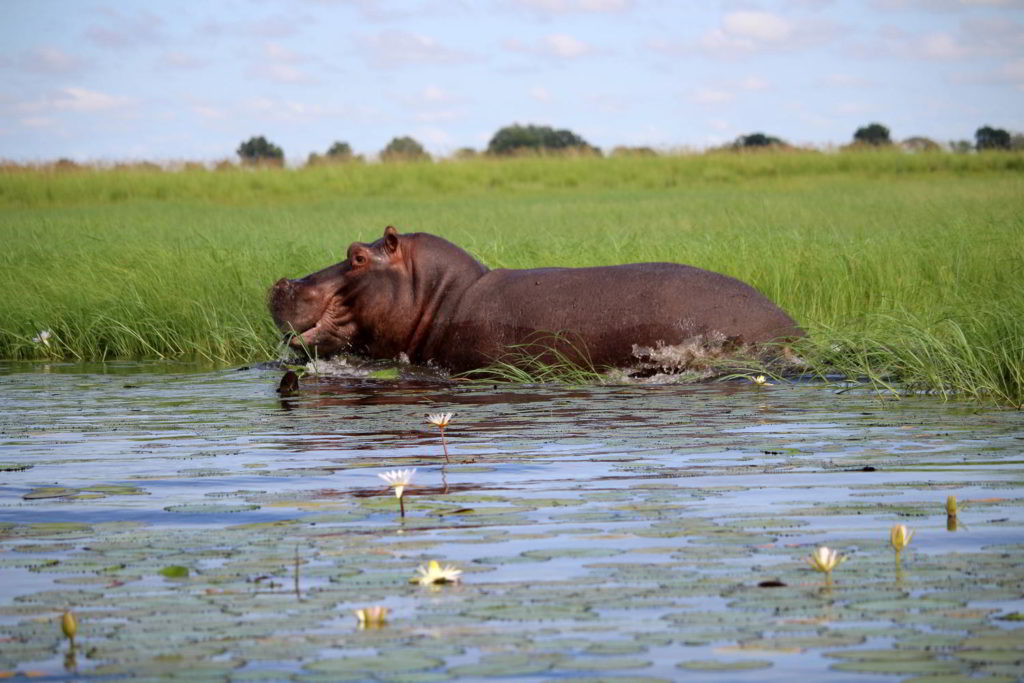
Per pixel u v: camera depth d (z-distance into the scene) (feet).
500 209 233.35
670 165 413.59
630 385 73.20
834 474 44.14
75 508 39.52
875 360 76.59
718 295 75.56
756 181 385.09
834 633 25.84
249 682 23.40
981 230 115.44
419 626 26.68
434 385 75.10
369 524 36.73
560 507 38.78
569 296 76.69
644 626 26.48
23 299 107.76
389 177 391.65
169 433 56.65
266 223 193.26
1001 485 41.78
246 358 95.04
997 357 68.69
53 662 24.70
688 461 47.32
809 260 106.93
